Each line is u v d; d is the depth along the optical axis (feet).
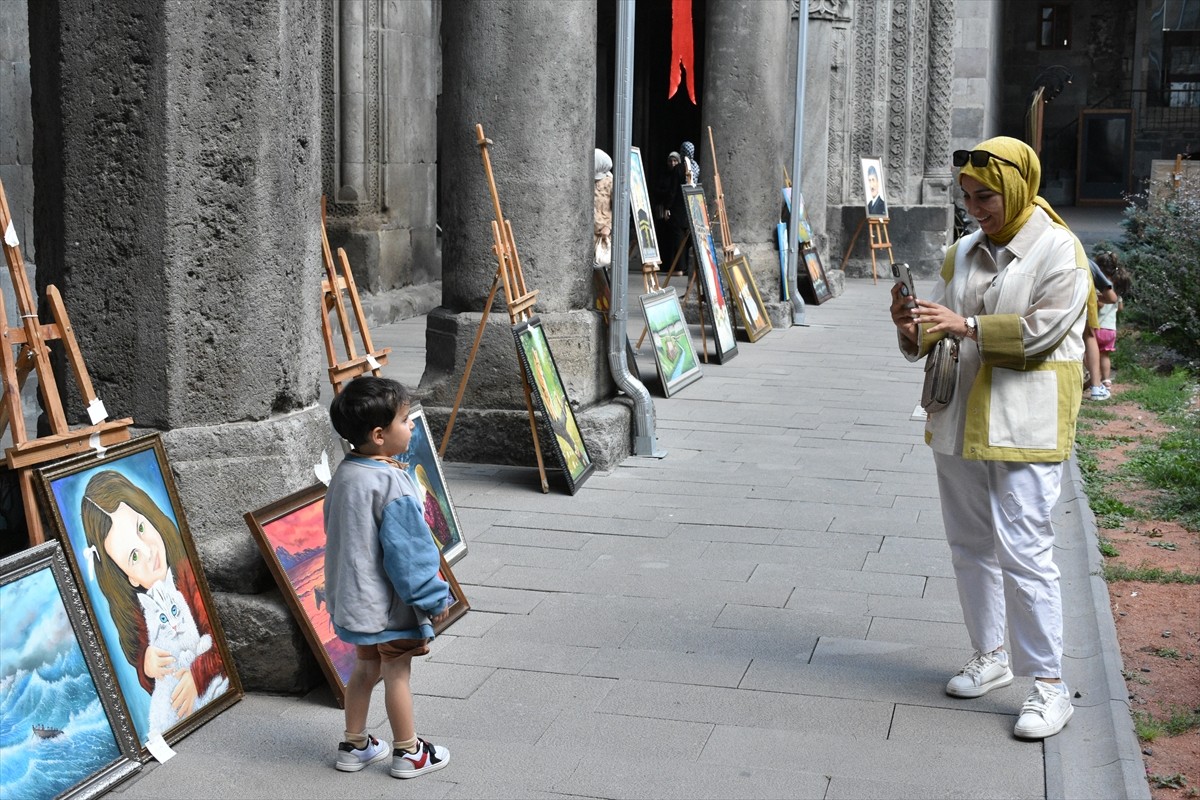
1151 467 28.25
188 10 14.70
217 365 15.49
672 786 13.06
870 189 67.87
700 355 43.16
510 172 26.94
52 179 15.24
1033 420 14.23
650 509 23.89
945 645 17.17
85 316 15.29
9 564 12.00
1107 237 100.53
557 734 14.30
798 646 17.08
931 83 71.51
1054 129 150.10
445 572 18.10
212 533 15.40
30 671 12.06
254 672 15.24
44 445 12.85
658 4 83.41
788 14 50.75
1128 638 18.31
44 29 15.06
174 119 14.78
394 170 50.65
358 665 13.32
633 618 18.11
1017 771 13.51
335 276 18.26
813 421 32.53
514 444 26.84
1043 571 14.46
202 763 13.51
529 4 26.43
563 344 27.37
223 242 15.35
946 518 15.47
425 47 52.75
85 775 12.42
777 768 13.50
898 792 13.00
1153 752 14.56
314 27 16.52
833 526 22.86
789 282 51.72
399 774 13.16
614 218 27.96
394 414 12.84
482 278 27.09
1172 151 146.10
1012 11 149.28
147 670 13.64
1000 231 14.53
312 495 16.08
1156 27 146.20
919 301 14.37
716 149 49.75
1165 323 44.04
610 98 81.00
